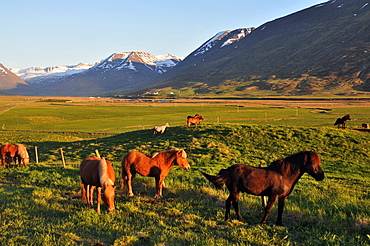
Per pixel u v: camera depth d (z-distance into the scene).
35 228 10.45
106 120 86.94
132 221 11.53
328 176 20.59
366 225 11.19
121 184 14.94
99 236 10.12
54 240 9.54
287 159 11.44
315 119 77.31
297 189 16.50
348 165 24.09
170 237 9.98
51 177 18.33
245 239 9.95
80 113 111.38
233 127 35.62
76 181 17.25
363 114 90.38
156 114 104.19
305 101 171.75
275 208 13.40
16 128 73.06
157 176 14.38
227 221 11.59
